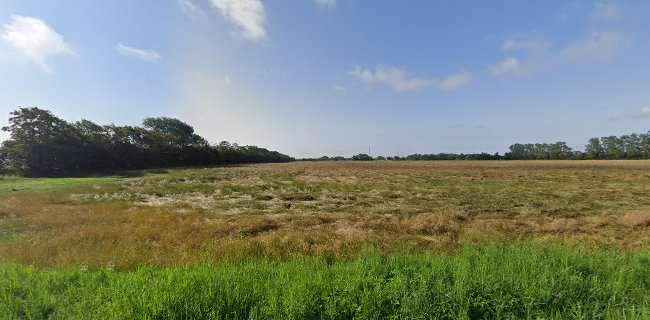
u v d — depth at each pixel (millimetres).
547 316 3986
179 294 4133
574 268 5480
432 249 8234
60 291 4910
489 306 4176
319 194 21875
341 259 7160
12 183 27328
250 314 3871
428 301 4191
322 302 4180
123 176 38375
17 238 9391
